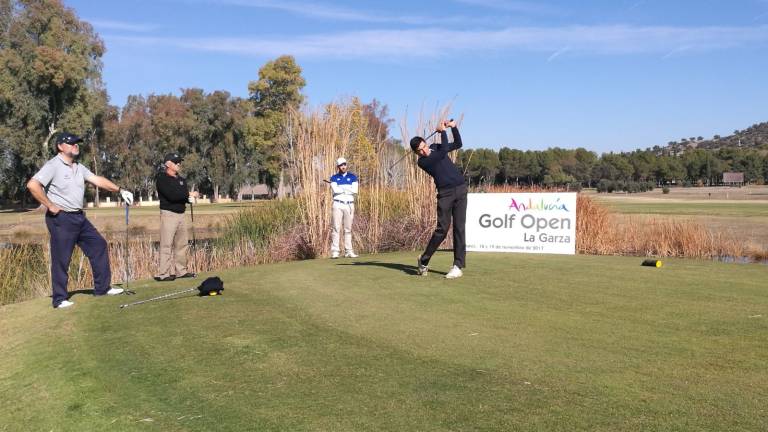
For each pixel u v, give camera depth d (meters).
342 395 3.78
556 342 4.75
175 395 3.95
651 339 4.77
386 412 3.48
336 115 12.68
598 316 5.57
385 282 7.64
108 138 72.81
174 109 76.75
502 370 4.12
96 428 3.57
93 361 4.76
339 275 8.34
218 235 17.05
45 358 4.95
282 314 6.02
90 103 55.31
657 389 3.67
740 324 5.18
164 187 8.72
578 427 3.17
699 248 13.08
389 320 5.61
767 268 8.53
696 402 3.46
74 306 6.84
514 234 11.42
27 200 66.12
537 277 7.78
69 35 52.38
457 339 4.91
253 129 60.19
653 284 7.17
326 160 12.41
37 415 3.87
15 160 56.16
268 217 14.79
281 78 59.16
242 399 3.81
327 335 5.17
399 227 12.98
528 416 3.33
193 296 7.17
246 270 9.34
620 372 4.00
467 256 10.34
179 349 4.93
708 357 4.28
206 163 79.75
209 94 78.69
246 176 80.81
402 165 13.63
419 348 4.70
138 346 5.09
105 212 45.34
